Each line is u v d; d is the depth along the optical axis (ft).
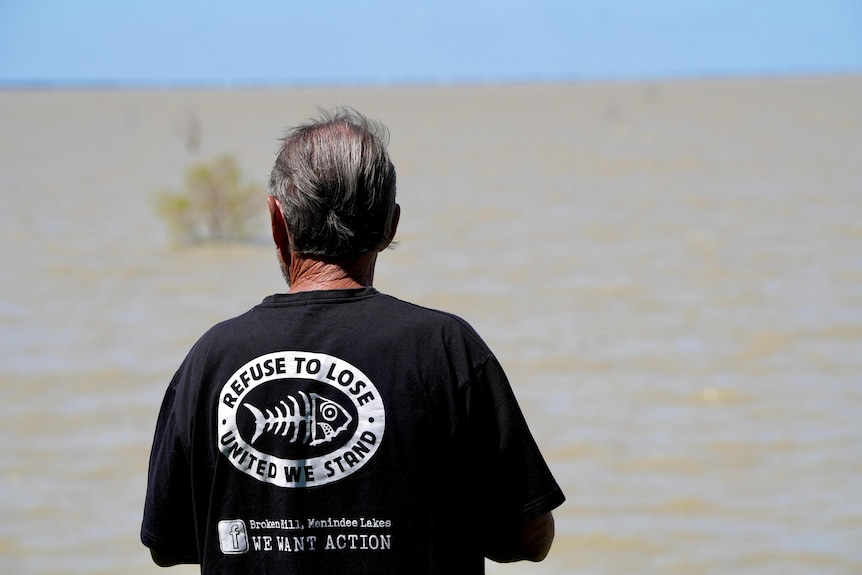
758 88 618.44
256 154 170.60
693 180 120.57
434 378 6.77
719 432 33.14
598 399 36.99
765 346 44.32
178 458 7.00
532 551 7.23
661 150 167.73
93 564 23.93
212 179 83.71
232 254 75.41
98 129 291.38
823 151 155.94
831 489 28.22
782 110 304.91
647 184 117.50
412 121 302.04
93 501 27.89
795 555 24.47
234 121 316.60
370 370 6.75
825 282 58.75
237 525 6.76
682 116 292.61
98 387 39.60
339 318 6.91
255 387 6.81
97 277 65.62
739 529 25.85
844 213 88.53
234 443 6.78
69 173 147.23
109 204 108.37
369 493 6.66
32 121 345.51
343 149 7.01
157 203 96.32
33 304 56.85
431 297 56.29
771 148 164.35
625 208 96.37
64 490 28.66
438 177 131.85
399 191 115.85
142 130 286.05
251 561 6.74
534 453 6.98
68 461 31.04
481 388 6.88
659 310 52.24
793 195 102.99
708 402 36.42
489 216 92.53
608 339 46.14
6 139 241.96
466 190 115.85
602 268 64.59
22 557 24.21
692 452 31.32
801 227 80.84
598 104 426.92
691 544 25.07
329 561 6.66
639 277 61.31
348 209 6.96
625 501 27.76
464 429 6.82
